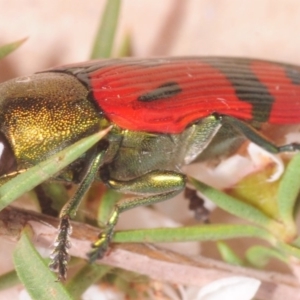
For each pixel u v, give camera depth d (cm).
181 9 22
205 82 18
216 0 22
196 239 17
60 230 17
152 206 19
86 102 18
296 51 21
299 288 18
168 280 17
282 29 21
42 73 18
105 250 17
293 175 17
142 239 17
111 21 18
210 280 17
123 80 18
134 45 22
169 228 17
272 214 17
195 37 22
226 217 20
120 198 18
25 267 16
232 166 18
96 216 18
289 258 17
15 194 16
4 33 22
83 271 17
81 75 18
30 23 22
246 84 18
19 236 17
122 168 18
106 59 18
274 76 19
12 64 22
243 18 22
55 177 18
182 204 19
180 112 18
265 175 18
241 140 19
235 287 17
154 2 22
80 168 18
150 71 18
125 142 18
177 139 18
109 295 18
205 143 18
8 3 22
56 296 16
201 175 19
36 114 18
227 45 22
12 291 19
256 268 18
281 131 19
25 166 18
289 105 19
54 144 18
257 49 22
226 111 18
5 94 18
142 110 18
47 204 18
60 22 22
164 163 18
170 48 22
